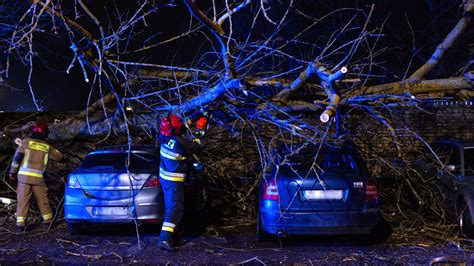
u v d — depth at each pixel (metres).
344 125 10.61
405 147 10.35
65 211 6.94
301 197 6.17
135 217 6.78
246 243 6.76
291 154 6.38
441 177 7.58
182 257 6.00
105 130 8.99
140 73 8.28
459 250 6.19
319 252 6.18
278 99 8.05
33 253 6.21
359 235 6.69
